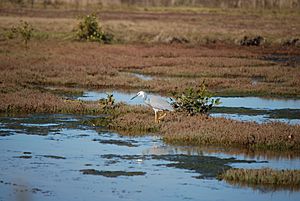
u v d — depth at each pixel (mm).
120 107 44719
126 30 109312
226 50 89562
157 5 180125
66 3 164625
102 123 39969
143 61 73750
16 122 40312
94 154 32969
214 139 35250
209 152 33562
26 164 30938
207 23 130625
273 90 55000
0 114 42594
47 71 63125
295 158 32688
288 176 28516
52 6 158625
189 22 131500
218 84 57875
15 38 93750
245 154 33375
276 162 31797
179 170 30219
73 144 35000
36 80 57438
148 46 91125
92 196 26375
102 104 44750
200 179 28859
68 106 44156
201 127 37281
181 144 35250
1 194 26453
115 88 56750
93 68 66312
